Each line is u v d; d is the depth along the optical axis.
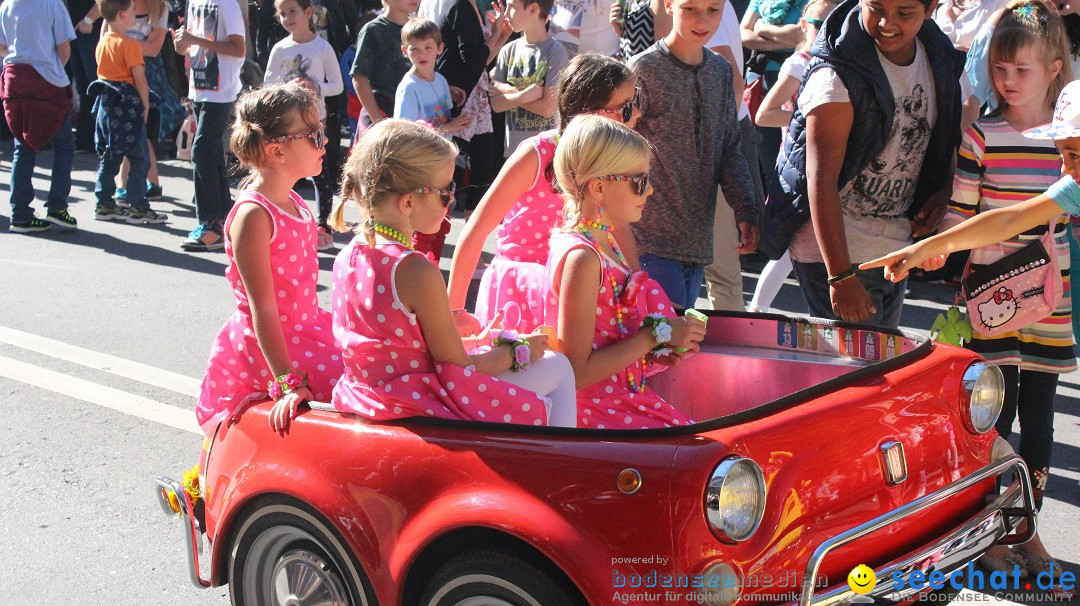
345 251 3.08
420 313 2.91
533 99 7.56
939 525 2.93
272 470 3.01
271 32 11.70
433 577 2.75
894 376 2.92
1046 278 3.73
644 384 3.51
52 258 8.48
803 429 2.63
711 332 3.84
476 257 3.77
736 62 5.92
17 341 6.46
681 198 4.48
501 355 3.08
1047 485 4.52
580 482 2.52
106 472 4.71
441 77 7.87
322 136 3.46
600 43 8.25
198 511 3.40
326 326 3.60
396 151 2.95
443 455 2.71
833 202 3.95
